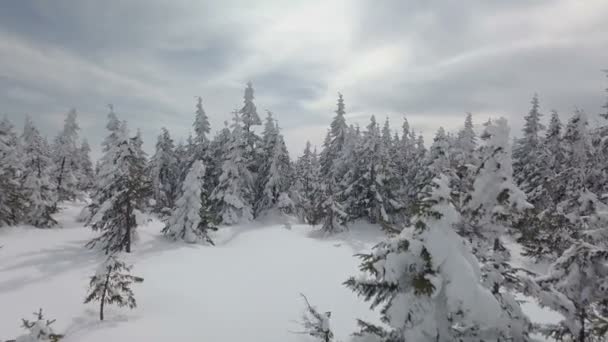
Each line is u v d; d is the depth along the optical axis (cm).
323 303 1561
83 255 2241
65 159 4506
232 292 1670
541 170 3142
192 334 1208
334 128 4488
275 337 1216
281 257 2422
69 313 1358
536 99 3650
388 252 612
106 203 2306
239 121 3719
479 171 992
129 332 1188
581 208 1587
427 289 522
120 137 2552
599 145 1906
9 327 1259
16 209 2983
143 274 1838
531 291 716
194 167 2814
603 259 874
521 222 993
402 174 4359
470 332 561
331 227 3266
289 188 4100
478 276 564
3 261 2036
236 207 3572
